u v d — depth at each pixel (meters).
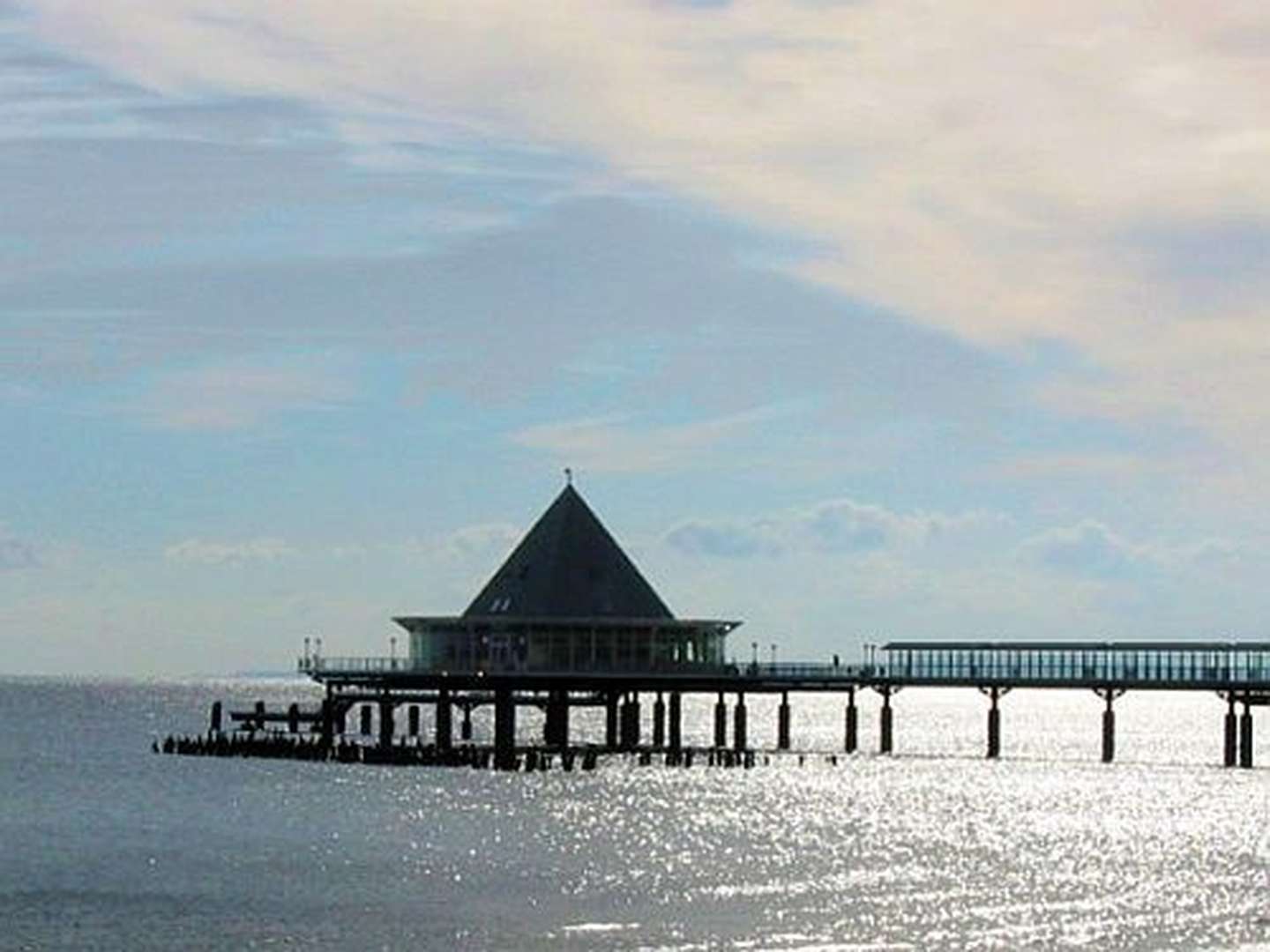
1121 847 156.38
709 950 104.00
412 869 132.38
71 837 148.38
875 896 124.38
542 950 103.31
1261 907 123.00
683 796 187.38
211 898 118.50
